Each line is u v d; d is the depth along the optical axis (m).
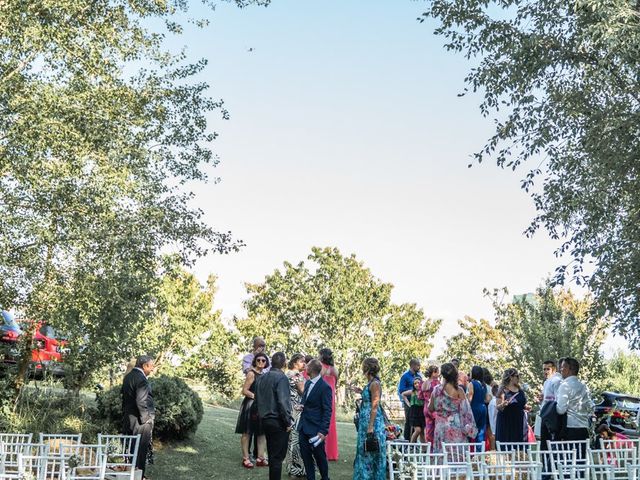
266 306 34.38
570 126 12.24
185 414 12.44
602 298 11.12
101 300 12.42
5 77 11.15
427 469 6.88
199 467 11.04
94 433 11.53
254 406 11.08
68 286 11.95
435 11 12.73
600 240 12.02
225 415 18.08
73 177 11.16
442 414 9.12
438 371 11.31
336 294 33.56
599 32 10.00
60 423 11.47
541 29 12.01
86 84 11.52
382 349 34.25
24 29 10.78
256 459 11.44
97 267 11.91
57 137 10.84
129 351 13.51
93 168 11.48
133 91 12.53
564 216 11.96
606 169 11.07
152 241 12.20
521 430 10.74
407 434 12.31
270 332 33.22
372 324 34.69
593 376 20.19
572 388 10.12
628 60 10.30
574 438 10.09
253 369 11.33
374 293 34.72
